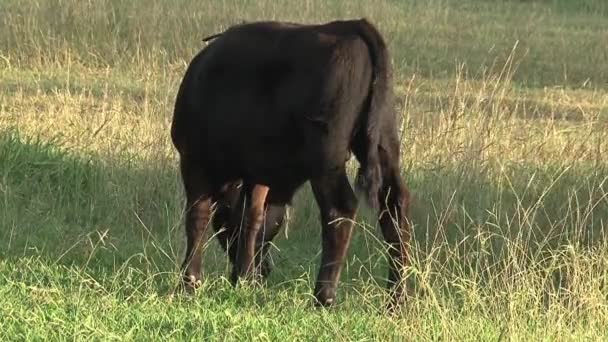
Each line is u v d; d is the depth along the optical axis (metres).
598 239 18.89
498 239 19.69
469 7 60.44
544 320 15.52
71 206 22.59
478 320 15.32
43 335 14.46
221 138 17.27
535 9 61.78
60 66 37.47
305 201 22.31
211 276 18.55
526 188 20.95
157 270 18.42
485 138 24.34
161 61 38.00
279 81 16.41
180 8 43.56
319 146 16.02
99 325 14.91
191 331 14.98
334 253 16.25
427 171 22.34
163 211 22.23
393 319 15.51
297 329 15.32
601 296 16.28
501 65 43.62
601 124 30.91
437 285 16.86
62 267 18.27
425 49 46.03
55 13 40.78
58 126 27.36
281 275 19.58
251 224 18.38
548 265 18.53
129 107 30.91
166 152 23.95
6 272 17.84
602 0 64.00
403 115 26.28
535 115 33.22
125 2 42.53
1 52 38.25
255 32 17.08
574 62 45.22
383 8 51.72
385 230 16.77
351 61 15.95
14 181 23.53
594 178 22.06
